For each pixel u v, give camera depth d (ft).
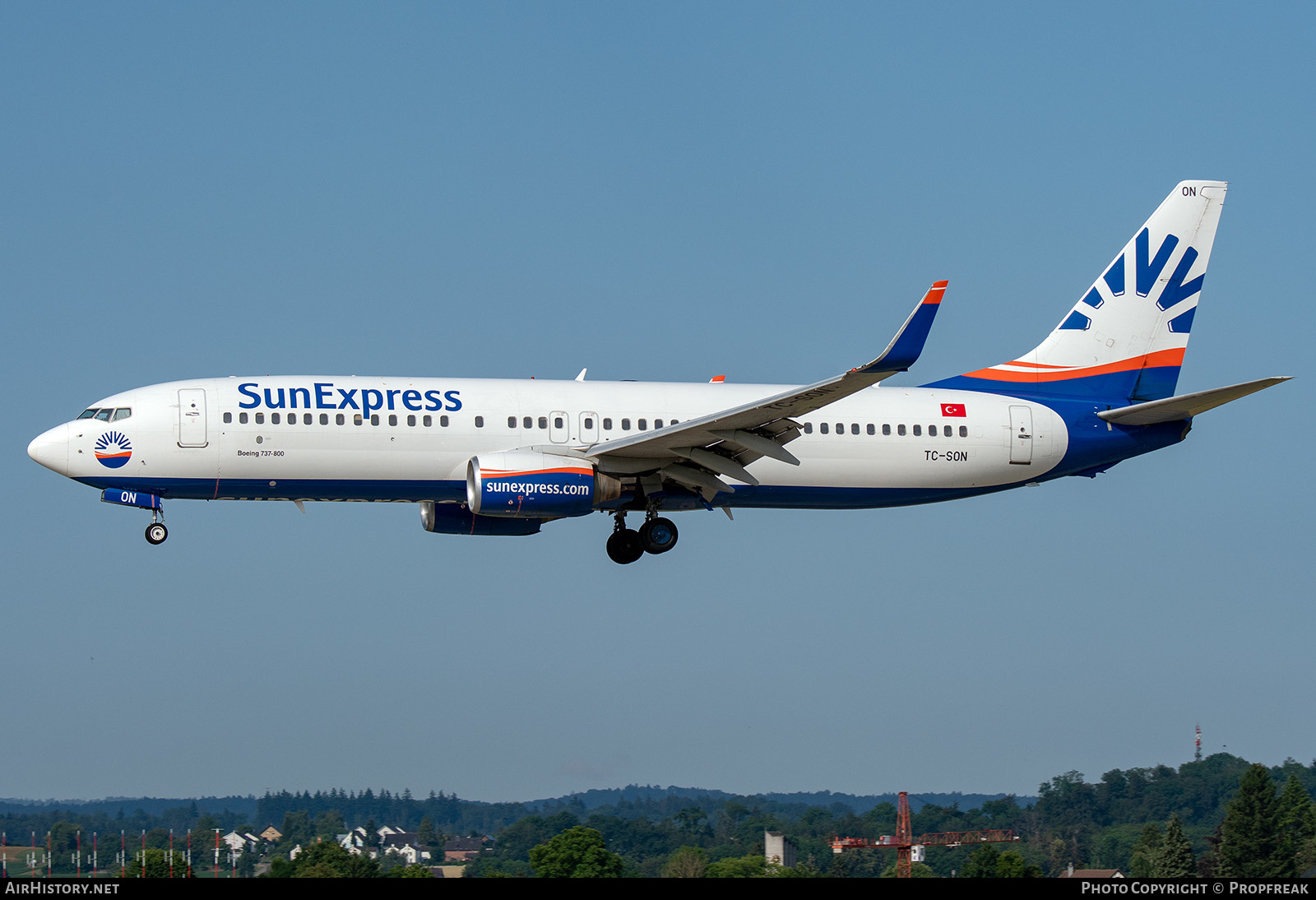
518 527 356.18
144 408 314.96
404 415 322.55
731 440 315.17
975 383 365.81
